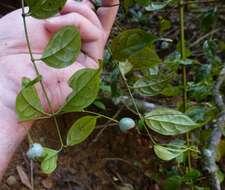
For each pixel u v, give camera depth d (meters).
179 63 0.54
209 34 0.92
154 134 0.88
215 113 0.58
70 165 0.85
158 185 0.86
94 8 0.40
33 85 0.30
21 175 0.80
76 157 0.86
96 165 0.87
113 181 0.86
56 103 0.36
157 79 0.44
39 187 0.81
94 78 0.29
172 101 0.85
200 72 0.61
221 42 0.86
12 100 0.35
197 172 0.56
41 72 0.36
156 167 0.88
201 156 0.46
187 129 0.37
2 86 0.36
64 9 0.39
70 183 0.83
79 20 0.38
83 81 0.29
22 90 0.29
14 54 0.37
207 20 0.77
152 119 0.37
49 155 0.31
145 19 0.83
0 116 0.35
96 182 0.85
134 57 0.40
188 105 0.62
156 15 0.88
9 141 0.35
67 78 0.36
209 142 0.48
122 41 0.37
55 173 0.83
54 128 0.84
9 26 0.38
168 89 0.57
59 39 0.29
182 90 0.59
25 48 0.37
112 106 0.83
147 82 0.44
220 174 0.60
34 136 0.81
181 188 0.70
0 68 0.36
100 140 0.89
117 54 0.37
